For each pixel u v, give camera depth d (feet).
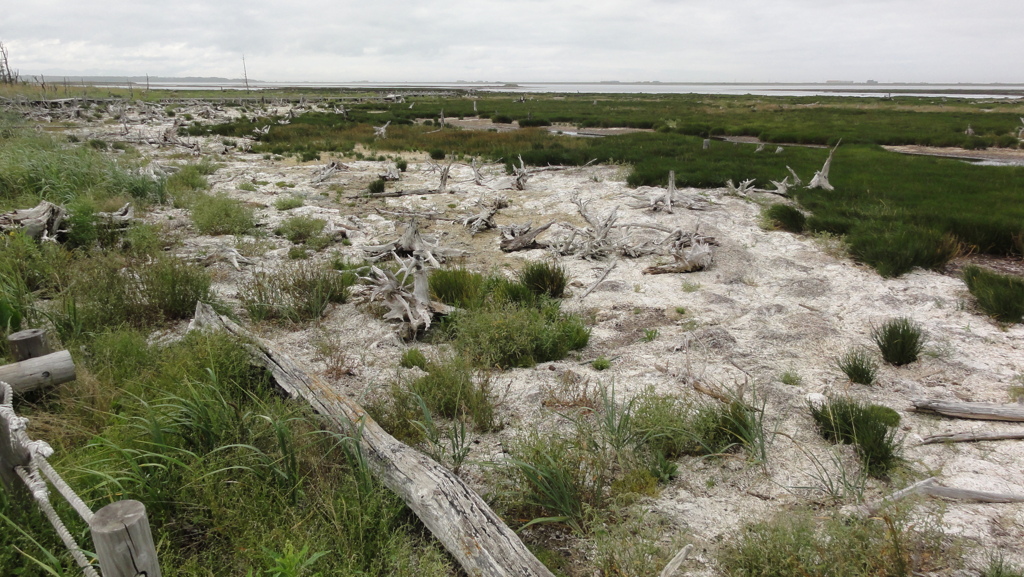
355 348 19.22
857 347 19.61
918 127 105.40
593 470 12.56
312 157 67.00
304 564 8.39
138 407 13.01
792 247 31.94
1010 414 14.62
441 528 9.91
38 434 12.17
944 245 28.66
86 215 28.50
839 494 11.94
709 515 11.49
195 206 36.63
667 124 110.83
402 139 85.56
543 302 22.98
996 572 9.38
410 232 29.84
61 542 9.30
